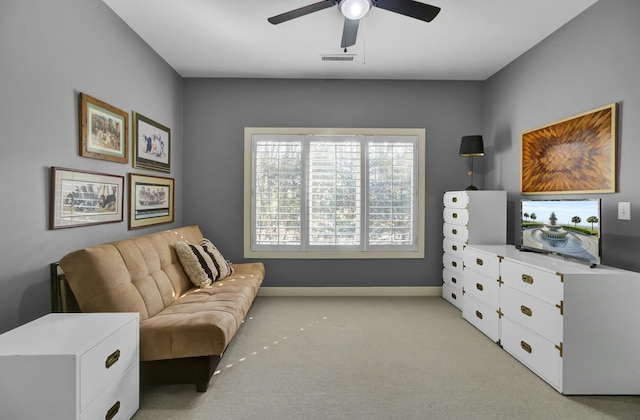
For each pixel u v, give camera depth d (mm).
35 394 1275
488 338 2748
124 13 2531
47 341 1386
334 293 3924
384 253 3920
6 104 1620
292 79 3889
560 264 2223
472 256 3031
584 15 2480
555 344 2004
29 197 1753
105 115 2373
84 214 2164
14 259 1678
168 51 3188
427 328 2951
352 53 3236
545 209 2562
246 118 3883
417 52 3213
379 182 3908
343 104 3910
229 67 3572
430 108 3951
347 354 2443
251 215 3883
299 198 3889
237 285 2855
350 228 3896
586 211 2174
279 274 3916
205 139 3875
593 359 1951
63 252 1996
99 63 2326
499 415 1763
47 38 1856
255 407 1814
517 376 2158
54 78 1911
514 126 3379
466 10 2488
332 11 2512
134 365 1713
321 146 3883
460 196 3418
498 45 3062
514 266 2406
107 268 1924
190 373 1934
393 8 2031
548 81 2881
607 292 1955
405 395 1933
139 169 2906
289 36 2904
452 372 2197
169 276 2588
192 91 3863
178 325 1903
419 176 3945
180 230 3146
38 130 1805
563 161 2680
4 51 1605
